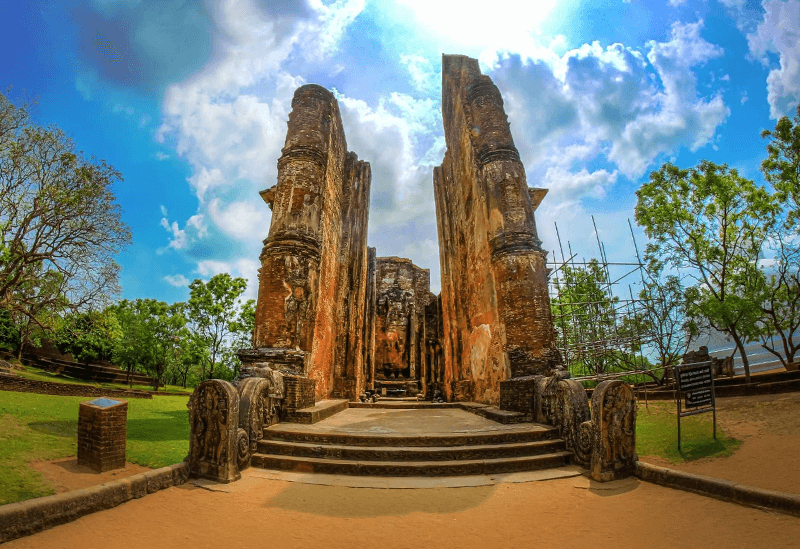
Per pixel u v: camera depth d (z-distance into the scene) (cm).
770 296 1692
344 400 1673
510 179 1421
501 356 1337
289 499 640
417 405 1691
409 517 572
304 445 847
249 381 888
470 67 1766
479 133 1562
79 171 1448
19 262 1484
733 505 588
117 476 686
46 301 1568
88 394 1861
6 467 625
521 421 1083
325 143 1538
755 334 1744
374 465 780
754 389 1330
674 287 1966
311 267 1360
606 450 747
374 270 2842
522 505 619
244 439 794
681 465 792
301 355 1211
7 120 1390
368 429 974
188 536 496
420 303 3447
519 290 1295
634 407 785
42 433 845
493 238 1399
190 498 637
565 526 539
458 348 1936
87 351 3089
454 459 816
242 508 599
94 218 1504
